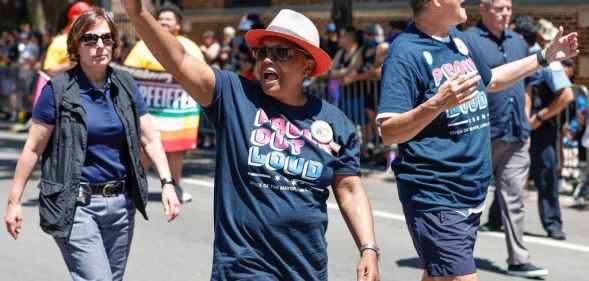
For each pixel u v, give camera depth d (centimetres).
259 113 378
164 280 689
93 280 472
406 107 451
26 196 1034
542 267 716
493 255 768
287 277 375
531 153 831
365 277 379
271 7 1938
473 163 464
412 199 468
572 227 892
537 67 500
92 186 480
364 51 1262
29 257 755
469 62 473
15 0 3083
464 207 463
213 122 383
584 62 1204
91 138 482
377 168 1257
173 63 364
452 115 460
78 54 489
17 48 2192
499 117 676
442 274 462
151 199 1014
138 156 495
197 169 1289
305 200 376
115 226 488
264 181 374
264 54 379
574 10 1298
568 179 1078
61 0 2452
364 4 1692
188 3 2136
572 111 1033
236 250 373
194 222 898
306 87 1331
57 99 480
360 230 387
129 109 495
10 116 2038
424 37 466
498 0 675
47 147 486
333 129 385
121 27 2112
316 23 1828
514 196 693
